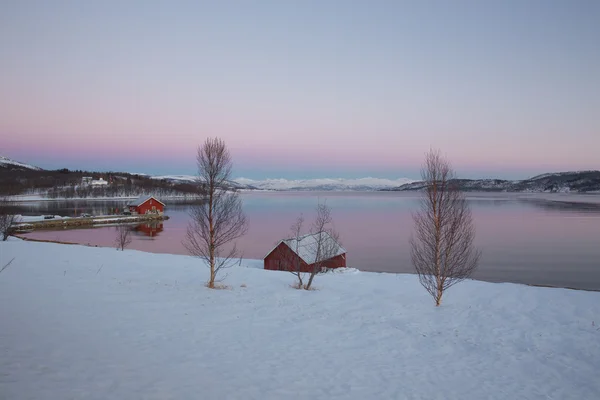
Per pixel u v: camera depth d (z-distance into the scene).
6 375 6.96
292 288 19.95
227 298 16.50
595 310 15.77
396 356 10.86
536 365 10.50
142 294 15.61
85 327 10.57
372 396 8.12
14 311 11.38
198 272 22.64
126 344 9.61
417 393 8.46
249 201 181.50
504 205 128.75
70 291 14.82
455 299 18.02
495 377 9.65
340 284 21.83
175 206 131.88
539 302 17.11
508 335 12.95
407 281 22.89
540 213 94.12
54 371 7.42
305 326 13.20
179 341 10.37
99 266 21.69
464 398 8.39
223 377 8.23
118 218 78.06
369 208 123.19
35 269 19.02
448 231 17.23
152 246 46.91
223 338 11.08
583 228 65.31
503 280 32.19
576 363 10.66
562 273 34.78
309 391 8.03
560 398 8.59
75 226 70.38
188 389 7.38
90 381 7.16
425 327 13.77
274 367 9.22
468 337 12.77
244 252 44.12
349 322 14.11
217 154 18.88
